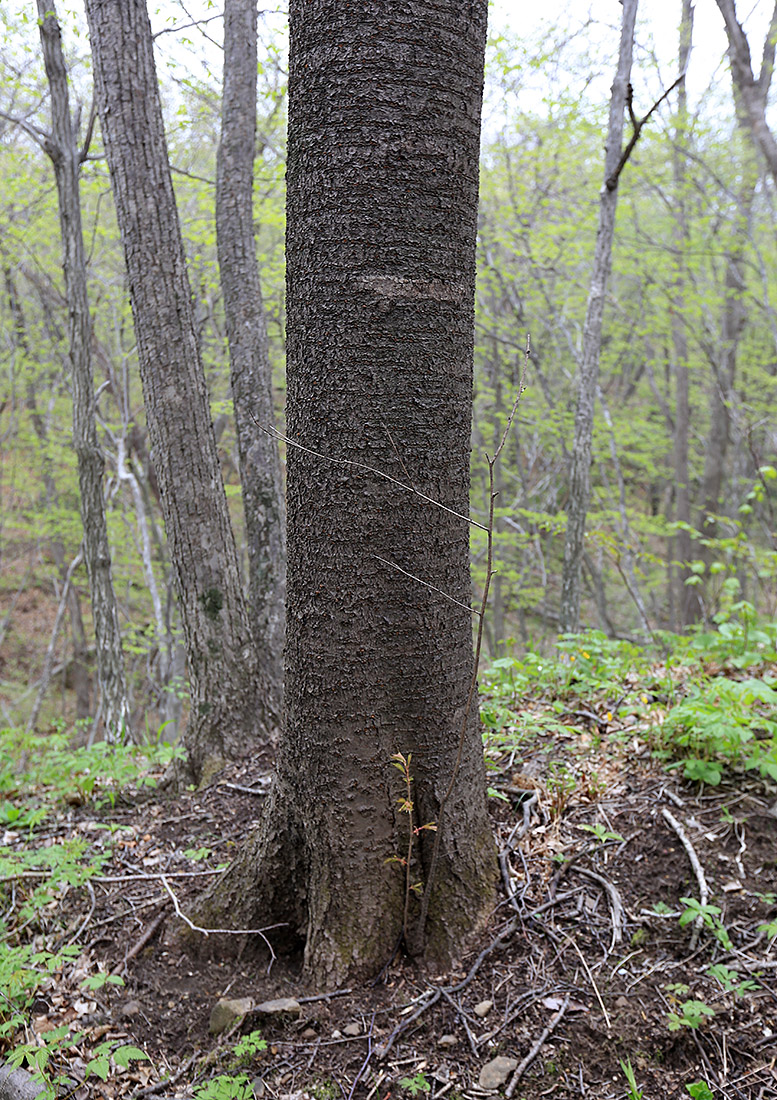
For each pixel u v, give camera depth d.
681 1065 2.14
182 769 4.25
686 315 12.05
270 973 2.61
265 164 8.17
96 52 4.04
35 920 3.01
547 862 2.84
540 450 13.32
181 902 2.98
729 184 10.77
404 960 2.49
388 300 2.19
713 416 13.36
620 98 6.49
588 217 10.30
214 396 10.68
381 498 2.28
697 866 2.68
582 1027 2.23
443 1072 2.14
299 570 2.41
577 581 7.09
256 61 5.37
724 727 2.94
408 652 2.38
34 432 12.78
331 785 2.44
